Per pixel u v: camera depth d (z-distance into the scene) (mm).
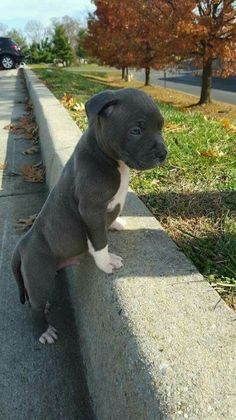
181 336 370
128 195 675
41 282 554
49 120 1135
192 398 312
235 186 758
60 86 2311
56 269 564
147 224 580
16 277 599
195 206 698
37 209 949
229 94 4535
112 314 427
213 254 559
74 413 491
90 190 464
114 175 467
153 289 435
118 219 568
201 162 866
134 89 443
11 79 3719
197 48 3152
